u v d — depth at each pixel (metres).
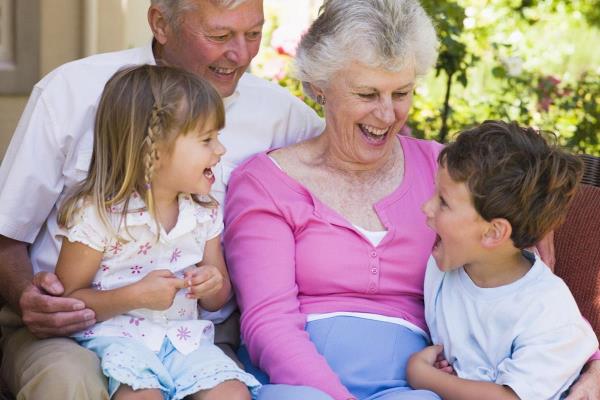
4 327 3.05
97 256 2.74
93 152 2.81
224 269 3.01
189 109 2.74
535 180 2.67
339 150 3.14
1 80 5.41
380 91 3.01
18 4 5.40
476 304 2.82
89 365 2.59
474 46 6.69
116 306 2.69
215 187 3.26
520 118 6.38
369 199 3.14
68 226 2.73
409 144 3.31
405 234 3.09
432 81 6.91
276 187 3.12
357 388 2.87
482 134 2.75
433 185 3.22
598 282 3.12
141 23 5.96
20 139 3.16
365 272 3.04
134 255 2.80
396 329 3.00
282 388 2.67
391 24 2.96
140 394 2.59
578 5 7.31
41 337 2.76
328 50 3.02
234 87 3.25
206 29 3.09
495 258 2.81
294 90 6.23
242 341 3.17
